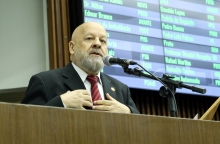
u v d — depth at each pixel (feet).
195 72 16.14
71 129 6.17
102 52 10.55
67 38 15.07
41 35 16.14
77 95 9.14
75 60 10.64
